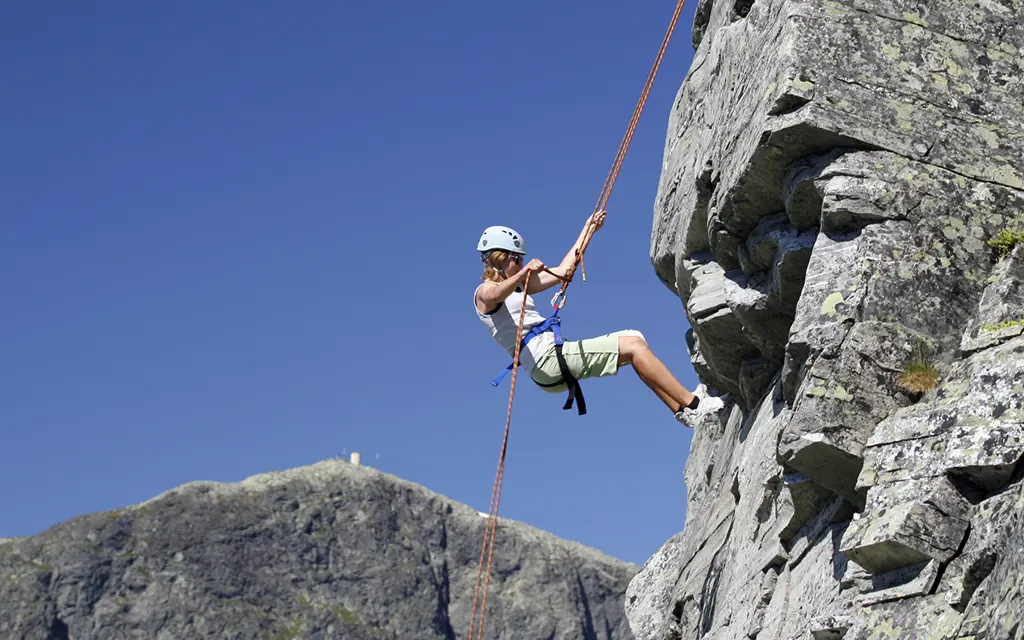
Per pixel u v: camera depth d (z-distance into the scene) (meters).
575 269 11.18
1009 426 8.01
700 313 12.14
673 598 14.25
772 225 10.52
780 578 10.47
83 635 178.88
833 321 9.14
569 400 10.78
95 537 190.25
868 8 9.80
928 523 8.05
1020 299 8.90
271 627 189.38
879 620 8.14
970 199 9.41
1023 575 7.03
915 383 8.90
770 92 9.81
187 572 191.00
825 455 8.95
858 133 9.50
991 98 9.70
